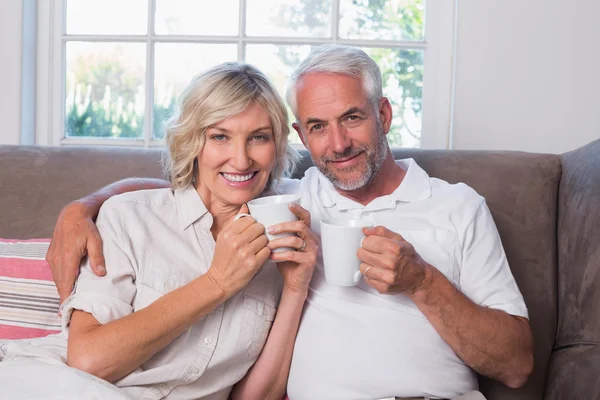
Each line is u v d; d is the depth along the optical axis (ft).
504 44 6.56
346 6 7.10
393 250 3.71
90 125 7.31
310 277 4.12
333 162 4.46
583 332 4.53
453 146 6.72
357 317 4.30
